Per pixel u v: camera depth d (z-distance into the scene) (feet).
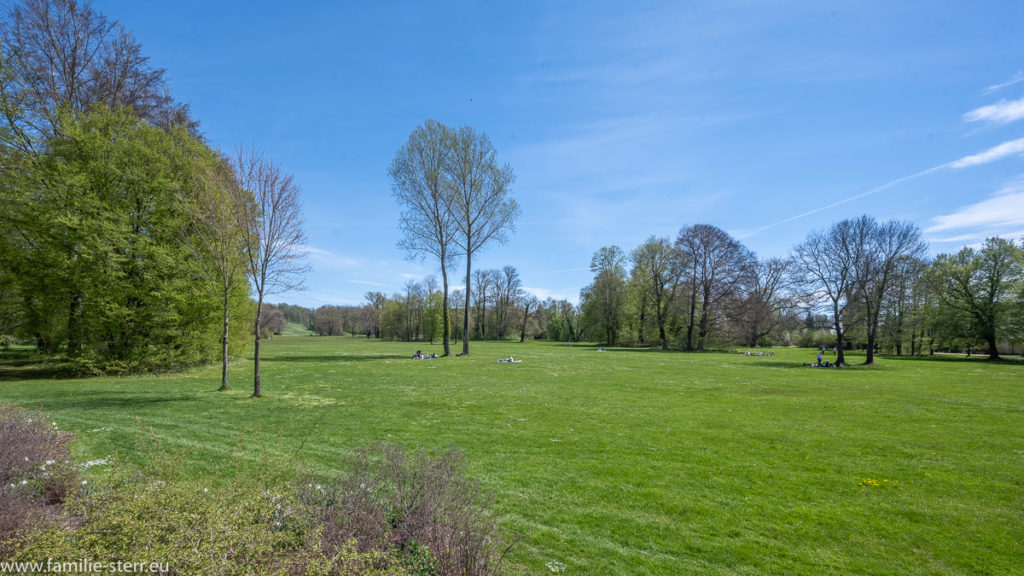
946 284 163.73
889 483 25.23
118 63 76.74
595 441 33.53
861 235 118.73
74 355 66.23
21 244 64.95
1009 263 148.56
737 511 21.18
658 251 210.59
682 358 134.51
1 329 65.98
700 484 24.72
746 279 181.57
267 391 55.83
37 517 13.62
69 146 65.41
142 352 71.05
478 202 130.21
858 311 117.91
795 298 135.64
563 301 338.54
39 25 67.10
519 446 31.76
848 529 19.47
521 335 327.88
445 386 63.62
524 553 16.61
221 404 45.42
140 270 71.05
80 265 64.80
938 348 180.65
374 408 45.50
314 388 59.62
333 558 10.45
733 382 73.00
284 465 22.65
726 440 34.47
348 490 14.35
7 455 18.56
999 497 23.39
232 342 91.81
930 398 57.26
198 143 79.61
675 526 19.43
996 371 101.14
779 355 164.55
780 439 34.96
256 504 13.29
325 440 31.99
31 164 63.62
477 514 13.67
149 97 81.51
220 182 50.83
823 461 29.32
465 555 11.80
